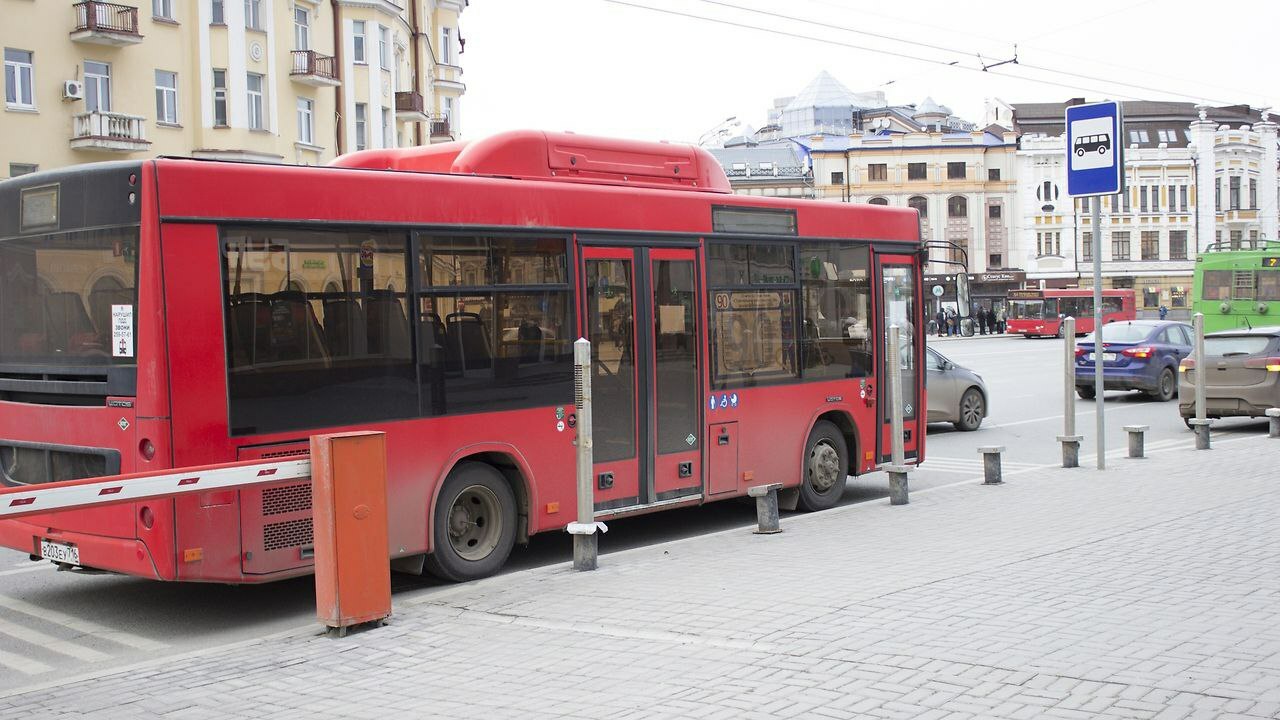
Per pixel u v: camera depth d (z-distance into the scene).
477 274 8.82
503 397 8.96
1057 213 90.06
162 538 7.16
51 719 5.46
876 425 12.53
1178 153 89.25
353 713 5.45
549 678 5.88
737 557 8.96
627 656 6.20
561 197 9.46
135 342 7.23
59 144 33.09
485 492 8.92
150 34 35.44
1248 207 90.31
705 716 5.14
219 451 7.32
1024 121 95.25
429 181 8.56
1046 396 26.23
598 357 9.68
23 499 5.80
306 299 7.79
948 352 48.00
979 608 6.89
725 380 10.77
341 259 7.99
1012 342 60.66
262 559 7.51
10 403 8.23
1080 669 5.60
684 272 10.42
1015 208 91.00
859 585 7.66
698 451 10.50
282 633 7.09
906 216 13.02
